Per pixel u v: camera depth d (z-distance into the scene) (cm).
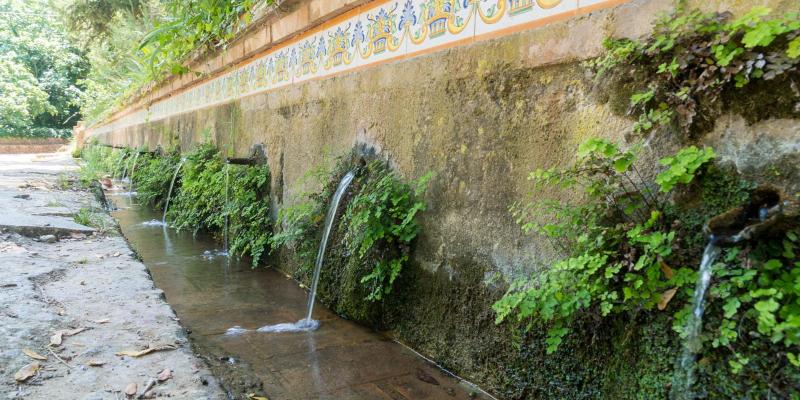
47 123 3400
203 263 554
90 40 1886
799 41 163
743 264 173
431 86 332
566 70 245
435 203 327
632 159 204
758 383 170
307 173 449
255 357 316
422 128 341
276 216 553
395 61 371
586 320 232
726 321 177
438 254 322
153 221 817
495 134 284
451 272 311
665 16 202
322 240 420
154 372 182
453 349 303
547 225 239
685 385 189
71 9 1714
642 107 212
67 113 3391
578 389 233
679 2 200
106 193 1178
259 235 553
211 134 786
